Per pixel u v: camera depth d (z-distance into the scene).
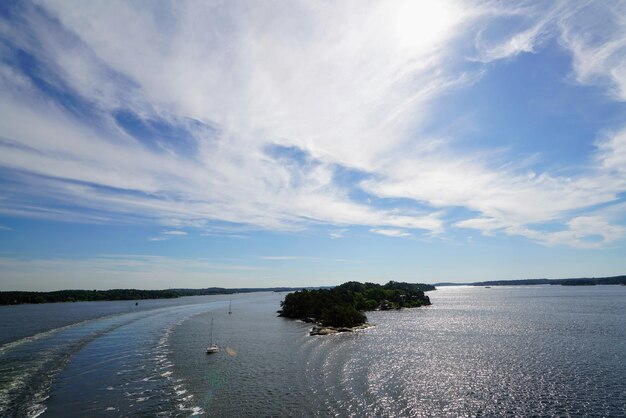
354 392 57.53
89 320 158.88
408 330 129.62
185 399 53.75
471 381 64.00
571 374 68.25
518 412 50.56
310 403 52.56
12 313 198.25
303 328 133.62
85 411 49.25
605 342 99.75
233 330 127.12
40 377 64.75
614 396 56.16
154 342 100.62
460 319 164.50
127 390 57.53
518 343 100.75
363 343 101.25
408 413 49.81
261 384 61.03
